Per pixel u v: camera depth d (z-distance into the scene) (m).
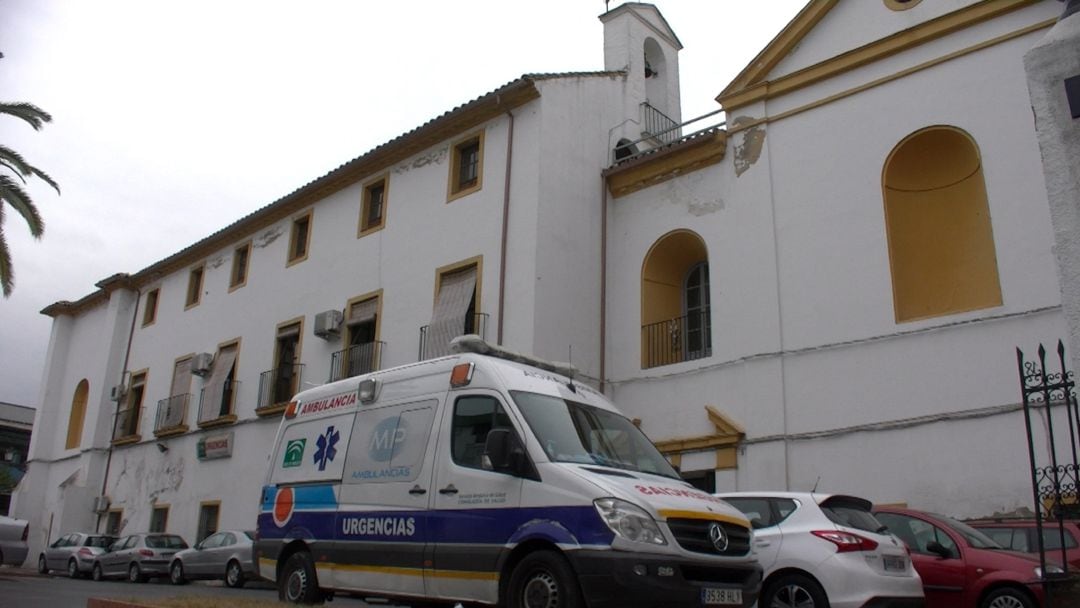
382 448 9.20
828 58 16.08
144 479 27.92
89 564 23.52
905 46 15.16
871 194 15.05
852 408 14.36
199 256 28.80
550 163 18.41
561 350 17.45
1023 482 12.39
